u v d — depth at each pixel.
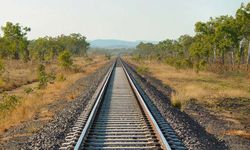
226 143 10.89
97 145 8.97
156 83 30.94
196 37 68.06
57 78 32.69
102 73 39.94
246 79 36.91
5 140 10.55
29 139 10.33
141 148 8.67
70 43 117.56
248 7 49.62
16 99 16.97
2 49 60.19
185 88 26.98
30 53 71.00
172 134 10.34
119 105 15.92
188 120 14.29
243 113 17.83
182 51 77.00
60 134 10.65
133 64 78.19
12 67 47.84
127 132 10.42
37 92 24.17
